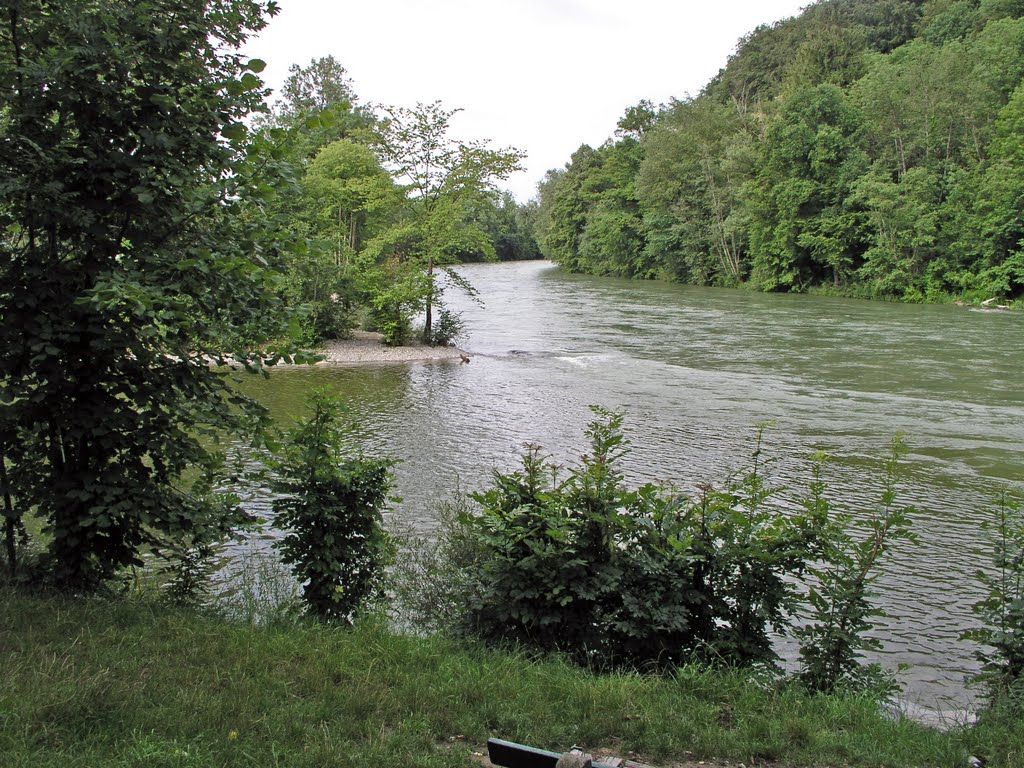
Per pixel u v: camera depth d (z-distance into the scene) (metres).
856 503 11.43
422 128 28.59
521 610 5.28
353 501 5.92
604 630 5.32
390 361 25.45
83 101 4.95
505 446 14.56
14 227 5.21
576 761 3.20
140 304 4.33
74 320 5.03
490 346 28.92
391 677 4.51
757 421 16.92
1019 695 4.82
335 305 28.91
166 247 5.31
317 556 5.70
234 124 5.18
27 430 5.27
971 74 50.69
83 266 5.13
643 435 15.62
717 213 63.88
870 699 4.82
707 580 5.37
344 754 3.52
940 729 4.70
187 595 6.08
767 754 3.98
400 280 28.94
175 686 4.02
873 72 58.31
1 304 4.96
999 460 13.88
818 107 53.88
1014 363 24.31
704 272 64.56
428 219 29.36
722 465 13.42
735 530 5.34
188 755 3.31
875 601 8.19
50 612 4.80
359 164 33.69
